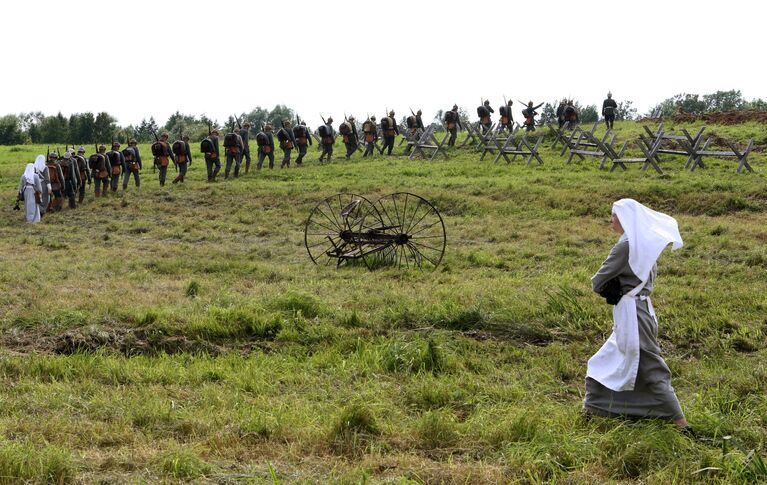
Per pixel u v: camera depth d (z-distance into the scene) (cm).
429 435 673
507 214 2081
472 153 3328
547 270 1457
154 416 709
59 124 6862
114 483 567
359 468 595
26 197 2270
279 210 2278
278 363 904
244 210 2308
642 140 2823
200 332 1024
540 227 1891
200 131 5631
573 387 834
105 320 1053
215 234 2008
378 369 875
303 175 2900
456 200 2211
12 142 6694
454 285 1320
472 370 894
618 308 675
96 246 1872
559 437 655
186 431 683
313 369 884
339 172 2912
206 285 1341
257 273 1470
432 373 865
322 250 1767
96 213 2392
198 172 3234
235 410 732
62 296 1213
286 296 1148
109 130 6781
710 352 961
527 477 595
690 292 1211
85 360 882
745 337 997
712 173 2445
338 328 1038
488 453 648
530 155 3036
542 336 1024
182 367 885
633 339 662
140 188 2748
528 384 835
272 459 626
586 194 2162
